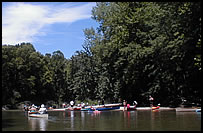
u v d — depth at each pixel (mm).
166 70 39000
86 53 72562
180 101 40250
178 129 14539
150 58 42281
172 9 31828
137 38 44250
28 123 20719
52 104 84438
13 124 19922
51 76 89875
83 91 74000
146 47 41406
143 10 42375
